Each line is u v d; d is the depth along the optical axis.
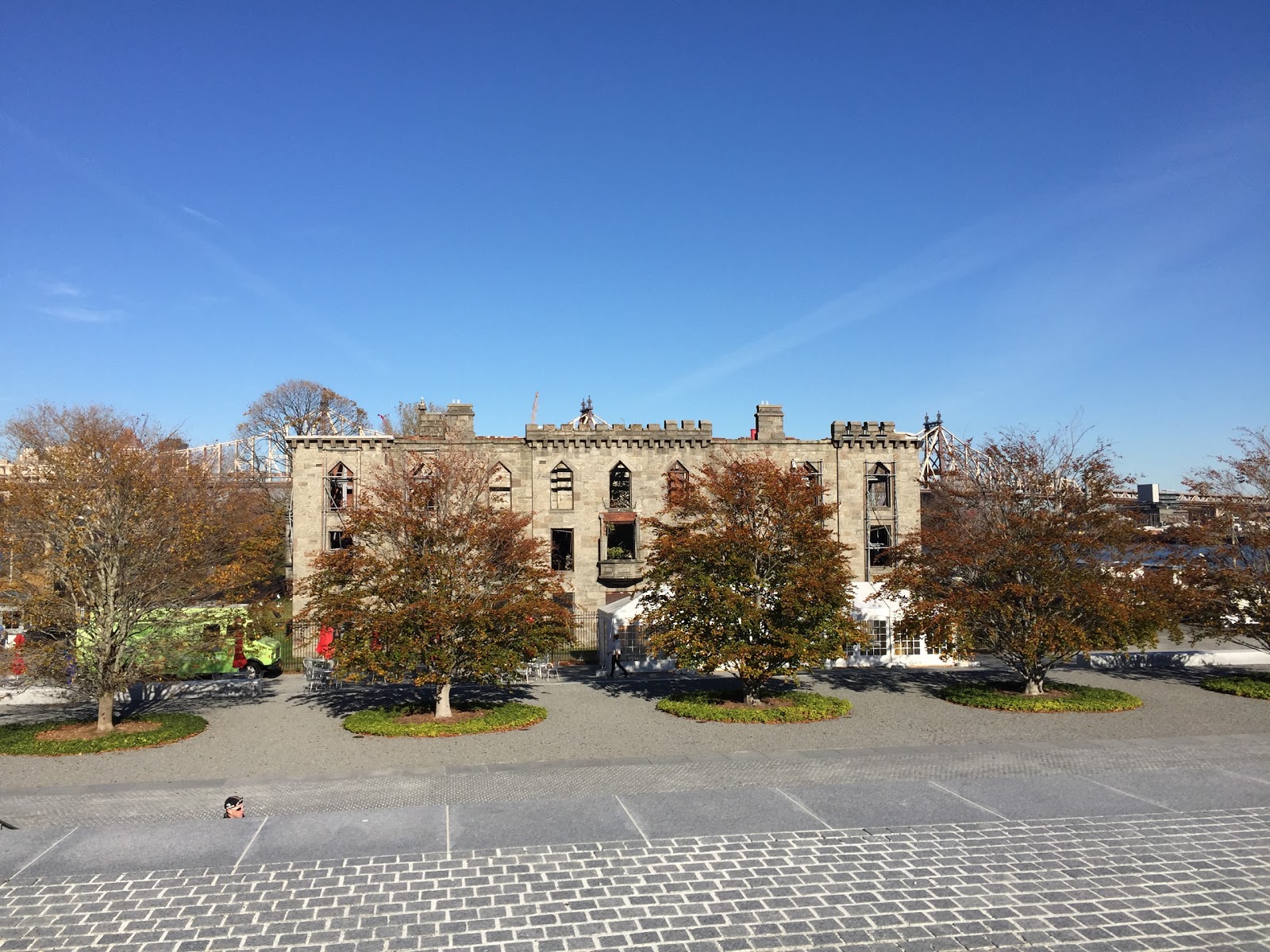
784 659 29.23
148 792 19.00
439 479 31.98
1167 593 34.12
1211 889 11.05
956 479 40.69
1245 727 26.31
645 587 33.03
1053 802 14.69
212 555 31.27
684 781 18.75
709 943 9.63
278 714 30.56
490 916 10.28
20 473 28.55
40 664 26.77
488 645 28.20
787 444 55.84
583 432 54.62
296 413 85.00
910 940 9.70
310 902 10.69
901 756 21.25
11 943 9.63
